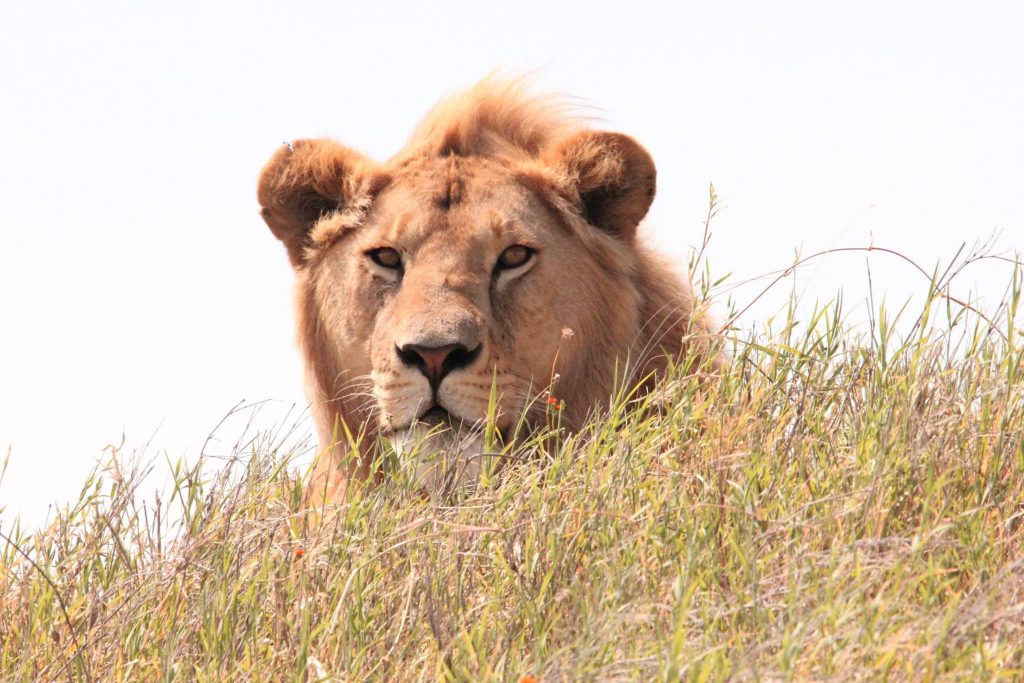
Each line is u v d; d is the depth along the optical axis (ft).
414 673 26.91
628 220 41.63
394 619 28.27
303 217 42.73
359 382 40.06
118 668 28.91
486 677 23.95
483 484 33.09
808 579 24.50
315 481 38.83
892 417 29.89
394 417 37.73
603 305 40.57
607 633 23.58
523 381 38.78
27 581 33.37
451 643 26.43
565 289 39.55
